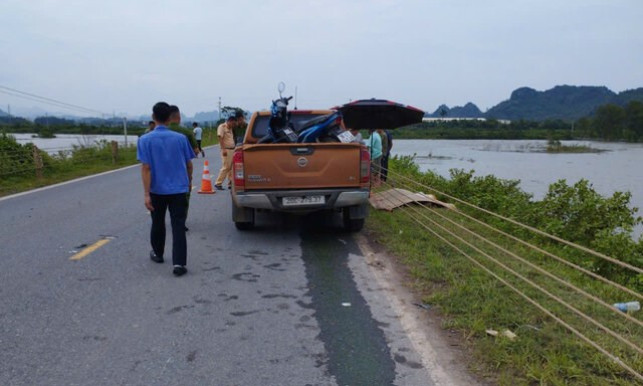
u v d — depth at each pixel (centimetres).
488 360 350
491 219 895
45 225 816
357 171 695
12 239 716
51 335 399
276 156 679
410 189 1173
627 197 812
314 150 684
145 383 328
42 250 655
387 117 996
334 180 691
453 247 647
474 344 377
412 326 414
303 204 687
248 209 750
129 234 750
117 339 392
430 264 571
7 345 381
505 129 13825
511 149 6800
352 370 344
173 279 541
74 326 416
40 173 1511
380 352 370
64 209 970
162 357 363
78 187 1316
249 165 679
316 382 329
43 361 356
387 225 809
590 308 442
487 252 631
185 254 561
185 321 428
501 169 3369
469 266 565
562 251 698
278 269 579
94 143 2281
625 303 465
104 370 344
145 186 554
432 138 12212
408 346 379
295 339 393
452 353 366
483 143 9344
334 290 506
